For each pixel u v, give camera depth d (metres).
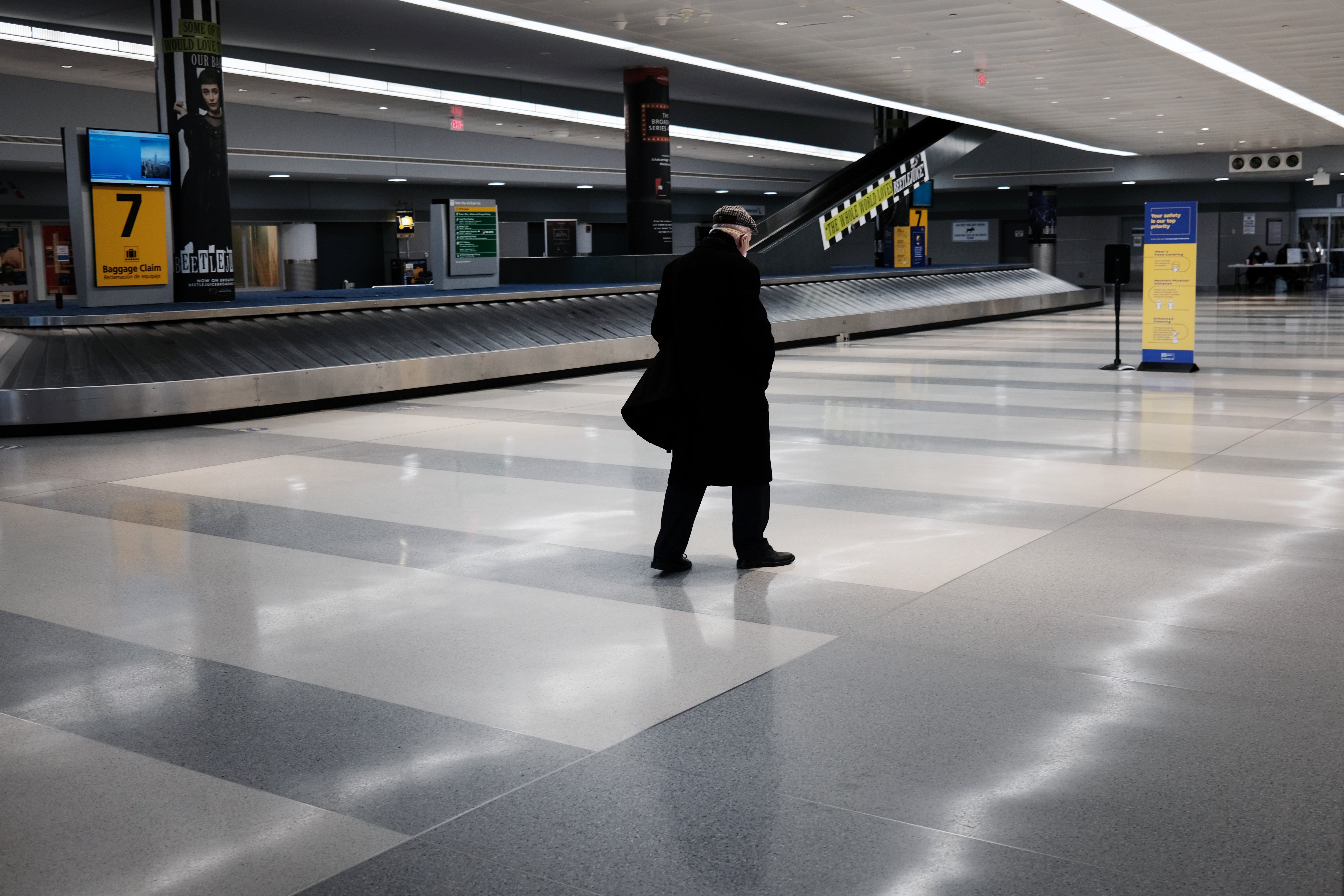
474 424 10.45
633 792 3.12
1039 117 26.97
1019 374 13.70
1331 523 6.05
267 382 11.14
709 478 5.18
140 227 13.27
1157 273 13.57
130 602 5.00
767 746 3.41
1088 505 6.61
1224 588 4.92
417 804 3.08
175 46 13.66
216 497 7.28
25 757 3.42
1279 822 2.88
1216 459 7.94
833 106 31.39
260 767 3.32
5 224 25.12
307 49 20.97
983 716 3.59
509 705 3.77
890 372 14.18
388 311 13.79
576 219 38.41
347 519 6.57
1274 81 21.14
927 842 2.82
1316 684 3.79
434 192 33.81
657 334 5.31
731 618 4.65
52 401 10.06
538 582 5.24
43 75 22.08
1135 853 2.74
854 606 4.78
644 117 22.05
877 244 29.77
